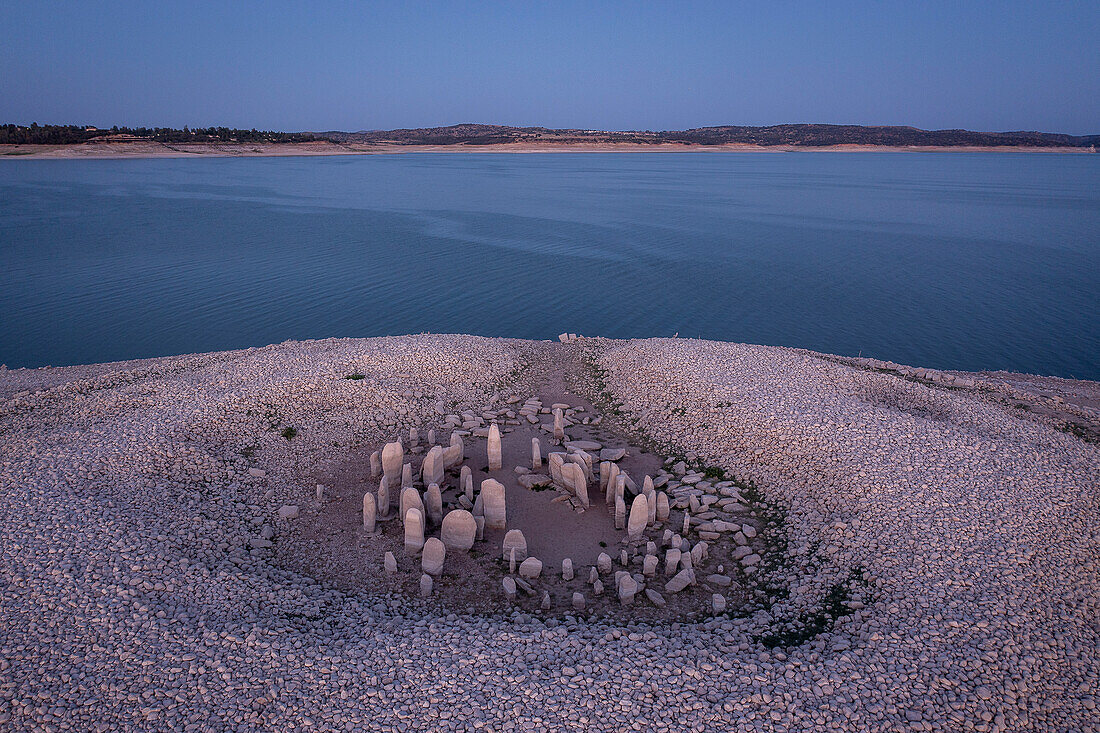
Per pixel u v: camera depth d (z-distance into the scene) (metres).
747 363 26.28
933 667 12.41
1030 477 17.77
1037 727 11.36
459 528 16.27
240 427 21.89
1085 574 14.70
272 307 44.50
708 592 15.12
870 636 13.22
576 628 13.84
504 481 19.78
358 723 11.24
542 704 11.64
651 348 28.69
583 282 52.19
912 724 11.32
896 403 23.53
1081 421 23.27
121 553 15.09
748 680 12.17
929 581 14.50
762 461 19.92
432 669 12.40
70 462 18.61
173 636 12.91
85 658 12.28
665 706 11.63
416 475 19.97
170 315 42.31
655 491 19.41
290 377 25.08
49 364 33.88
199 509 17.52
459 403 25.28
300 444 21.59
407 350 28.27
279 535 17.02
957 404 22.97
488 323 41.88
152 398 23.28
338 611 14.34
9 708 11.29
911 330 40.44
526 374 28.41
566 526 17.69
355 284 50.88
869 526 16.38
